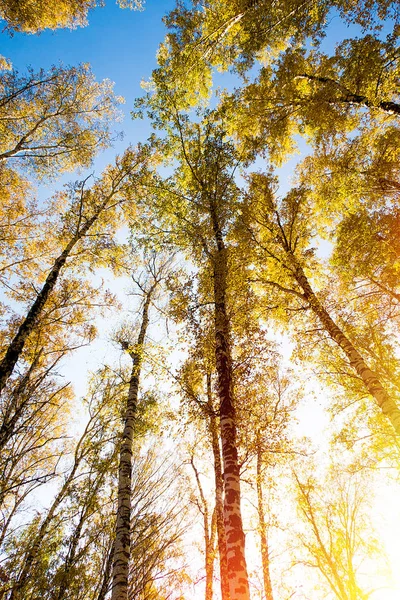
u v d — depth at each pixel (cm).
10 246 1230
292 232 1221
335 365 1108
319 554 1364
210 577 961
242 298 935
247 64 1236
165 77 1316
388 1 827
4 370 747
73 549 760
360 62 948
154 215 1162
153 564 847
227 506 564
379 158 1009
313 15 1010
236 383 784
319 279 1286
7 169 1292
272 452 819
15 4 1176
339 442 1153
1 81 1214
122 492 795
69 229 1245
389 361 1104
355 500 1455
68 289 1098
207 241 1025
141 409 1059
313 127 1150
